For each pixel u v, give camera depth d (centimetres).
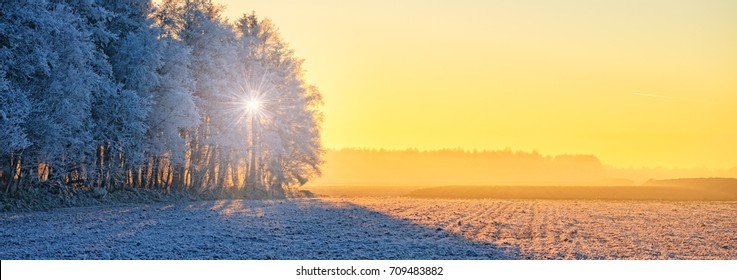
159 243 1953
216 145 5078
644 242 2212
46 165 3619
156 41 4059
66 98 3238
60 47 3253
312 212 3544
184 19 4806
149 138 4334
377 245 2028
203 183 5388
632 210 4225
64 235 2114
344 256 1769
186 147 4384
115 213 3136
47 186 3672
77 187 3950
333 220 2980
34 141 3212
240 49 5722
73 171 3981
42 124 3162
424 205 4578
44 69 3041
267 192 6088
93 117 3834
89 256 1670
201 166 5156
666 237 2392
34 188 3541
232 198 5419
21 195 3331
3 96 2944
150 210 3438
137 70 3953
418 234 2394
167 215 3089
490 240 2225
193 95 4859
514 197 6900
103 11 3628
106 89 3609
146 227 2442
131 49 3956
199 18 4844
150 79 4038
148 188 4725
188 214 3191
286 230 2453
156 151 4312
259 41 6081
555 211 4038
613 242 2203
